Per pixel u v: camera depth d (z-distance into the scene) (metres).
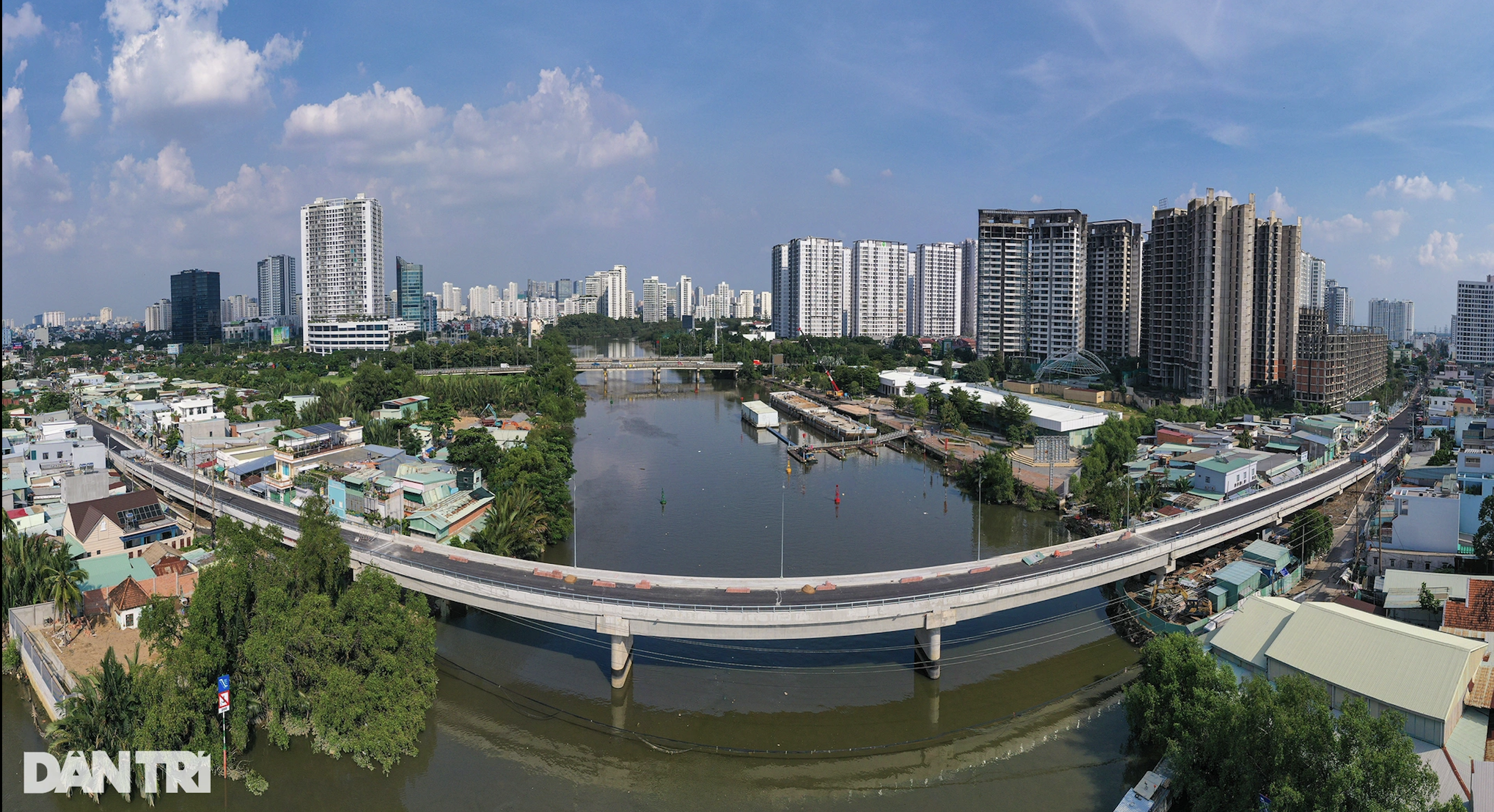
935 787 75.94
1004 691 91.69
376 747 75.25
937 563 126.75
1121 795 73.88
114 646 90.06
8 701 86.75
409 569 101.56
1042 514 156.12
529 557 125.94
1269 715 60.53
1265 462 162.12
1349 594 105.06
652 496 167.75
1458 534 110.75
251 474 156.38
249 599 83.00
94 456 159.00
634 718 86.56
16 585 97.31
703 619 87.25
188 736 73.06
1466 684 70.50
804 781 77.19
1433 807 52.09
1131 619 105.88
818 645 101.56
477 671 94.94
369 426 193.50
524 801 73.81
